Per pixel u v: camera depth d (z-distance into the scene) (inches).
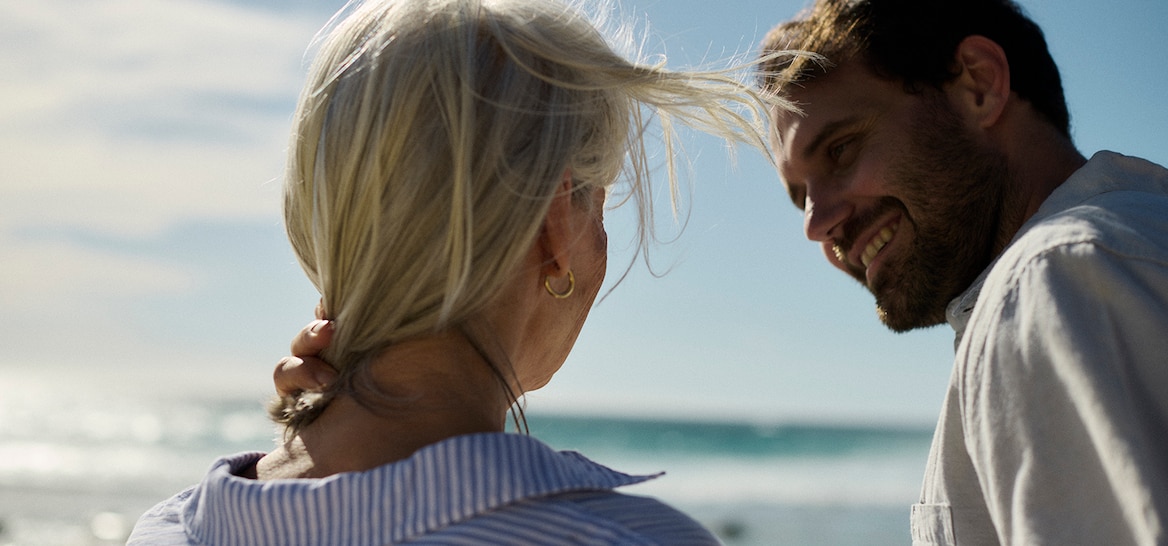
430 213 34.1
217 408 1721.2
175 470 803.4
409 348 35.1
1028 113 62.4
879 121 63.0
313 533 30.8
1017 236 53.2
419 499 30.0
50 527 477.7
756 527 572.4
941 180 61.4
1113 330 40.3
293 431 36.6
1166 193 50.8
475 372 35.4
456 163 33.9
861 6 64.2
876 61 63.3
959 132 61.5
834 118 64.1
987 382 43.1
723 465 1075.9
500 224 34.4
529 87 36.4
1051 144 62.4
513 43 36.6
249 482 32.7
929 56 61.7
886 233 64.3
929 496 51.5
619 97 40.0
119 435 1157.7
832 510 659.4
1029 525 39.6
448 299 33.5
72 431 1203.9
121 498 607.5
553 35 37.9
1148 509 36.4
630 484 33.4
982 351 44.1
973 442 44.0
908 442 1535.4
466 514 29.7
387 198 34.4
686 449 1307.8
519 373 39.6
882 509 667.4
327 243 36.3
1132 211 44.2
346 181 35.3
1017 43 63.2
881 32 63.0
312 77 38.4
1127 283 40.5
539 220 34.9
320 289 39.4
